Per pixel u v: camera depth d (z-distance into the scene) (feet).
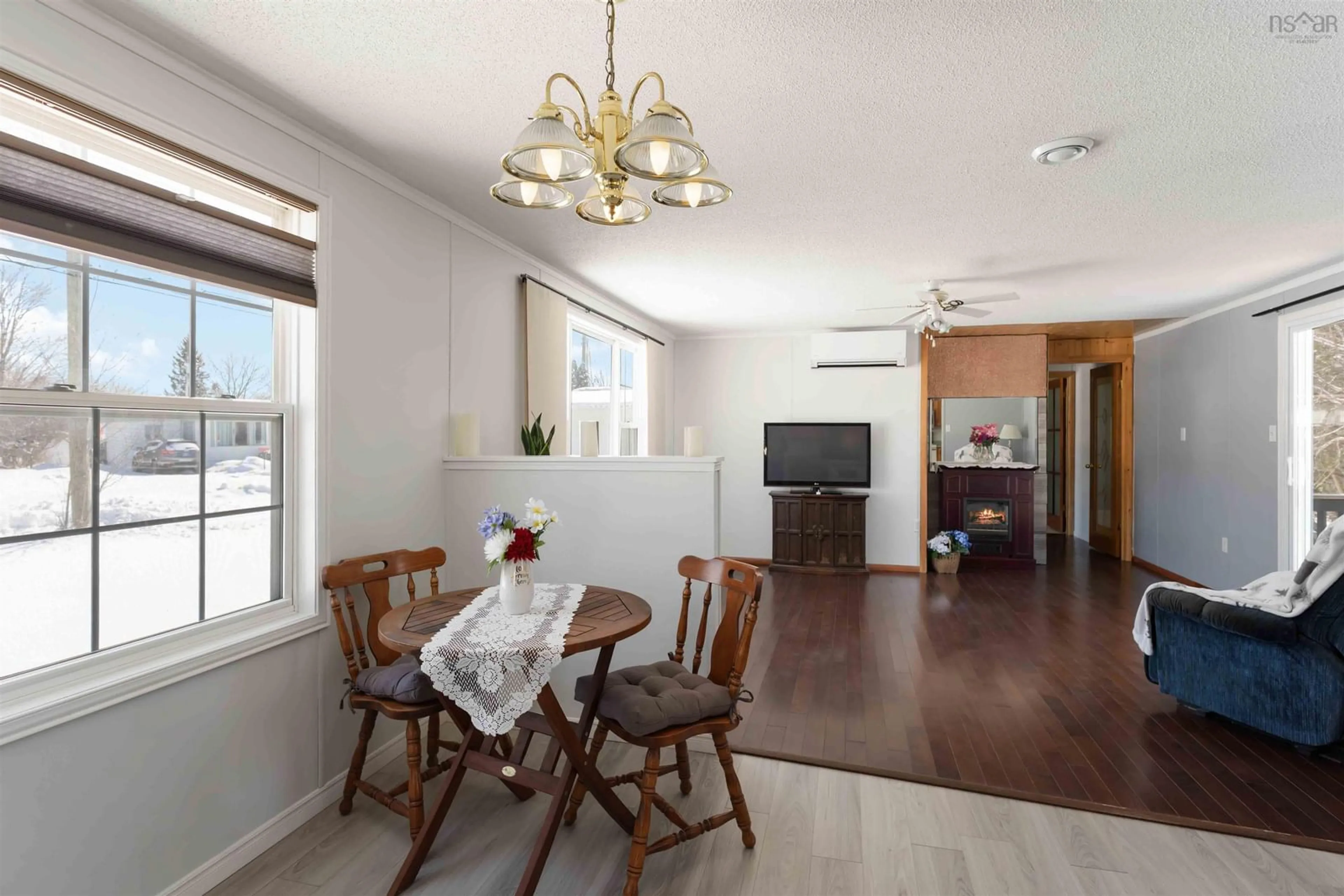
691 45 5.85
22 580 5.11
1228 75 6.32
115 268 5.79
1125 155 8.16
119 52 5.53
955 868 6.63
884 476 22.21
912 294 16.22
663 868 6.64
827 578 20.83
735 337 23.34
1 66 4.73
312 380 7.58
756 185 9.18
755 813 7.61
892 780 8.33
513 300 12.23
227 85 6.48
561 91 6.68
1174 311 18.44
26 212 4.89
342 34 5.70
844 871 6.58
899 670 12.28
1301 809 7.57
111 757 5.48
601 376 17.79
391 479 8.95
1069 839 7.08
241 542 7.00
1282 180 8.93
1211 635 9.76
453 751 8.69
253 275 6.79
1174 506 20.35
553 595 7.72
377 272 8.64
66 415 5.40
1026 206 9.97
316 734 7.61
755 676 11.99
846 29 5.61
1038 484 22.52
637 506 9.46
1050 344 23.81
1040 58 6.07
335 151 7.88
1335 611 8.66
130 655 5.76
